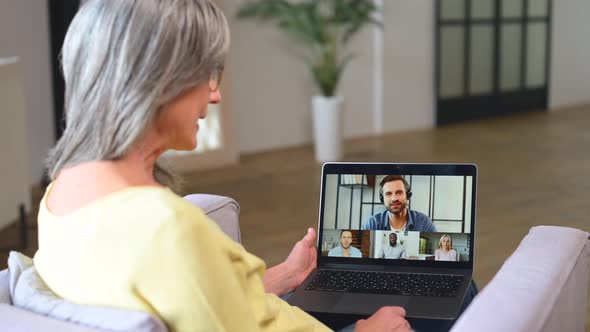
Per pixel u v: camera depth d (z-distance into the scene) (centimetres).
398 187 171
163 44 97
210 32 102
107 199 96
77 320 96
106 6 99
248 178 528
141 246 92
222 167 568
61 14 495
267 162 583
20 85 363
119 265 93
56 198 105
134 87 97
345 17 579
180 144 107
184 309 93
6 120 349
